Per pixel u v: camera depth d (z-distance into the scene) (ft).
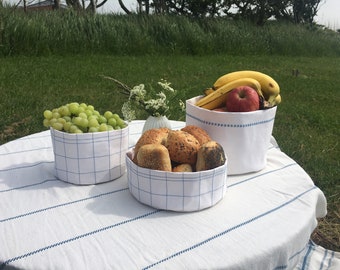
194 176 3.54
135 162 3.89
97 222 3.51
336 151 13.69
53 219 3.55
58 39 28.63
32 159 5.01
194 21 37.09
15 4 28.17
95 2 39.42
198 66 27.81
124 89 5.90
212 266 2.96
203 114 4.44
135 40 31.48
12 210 3.68
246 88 4.44
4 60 24.97
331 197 10.09
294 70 27.86
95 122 4.25
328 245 8.23
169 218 3.60
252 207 3.86
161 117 5.34
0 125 13.99
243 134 4.39
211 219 3.61
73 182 4.27
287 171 4.82
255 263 3.11
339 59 39.93
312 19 54.65
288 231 3.46
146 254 3.07
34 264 2.93
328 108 19.52
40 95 17.76
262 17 48.67
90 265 2.93
